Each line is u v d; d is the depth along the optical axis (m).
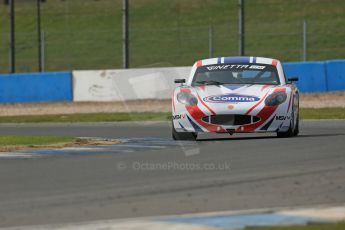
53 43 195.50
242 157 45.16
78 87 124.00
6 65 181.38
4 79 126.88
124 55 120.38
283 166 40.97
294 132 58.50
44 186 35.91
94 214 28.67
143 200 31.53
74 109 112.12
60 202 31.47
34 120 92.69
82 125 83.19
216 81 57.72
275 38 183.25
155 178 37.69
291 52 171.50
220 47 178.62
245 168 40.53
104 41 193.25
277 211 28.41
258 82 57.78
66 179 38.03
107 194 33.22
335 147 49.53
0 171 41.53
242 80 57.78
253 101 54.31
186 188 34.41
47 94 125.38
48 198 32.50
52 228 25.91
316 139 55.25
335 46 173.88
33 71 174.38
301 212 28.14
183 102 55.25
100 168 41.91
